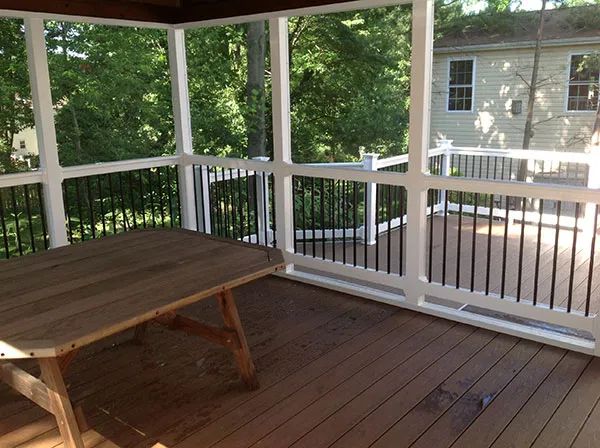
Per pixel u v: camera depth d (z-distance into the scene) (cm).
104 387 270
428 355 302
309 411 247
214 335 264
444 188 339
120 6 412
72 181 676
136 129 745
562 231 503
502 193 317
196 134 613
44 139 394
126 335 330
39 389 201
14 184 384
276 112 412
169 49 466
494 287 400
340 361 296
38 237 595
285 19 398
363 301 386
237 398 259
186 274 230
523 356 300
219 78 591
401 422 238
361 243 537
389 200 382
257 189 514
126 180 691
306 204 540
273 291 407
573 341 306
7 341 168
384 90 424
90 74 715
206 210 514
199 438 229
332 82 450
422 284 360
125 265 244
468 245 493
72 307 195
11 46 661
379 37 415
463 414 244
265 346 315
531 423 237
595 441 224
